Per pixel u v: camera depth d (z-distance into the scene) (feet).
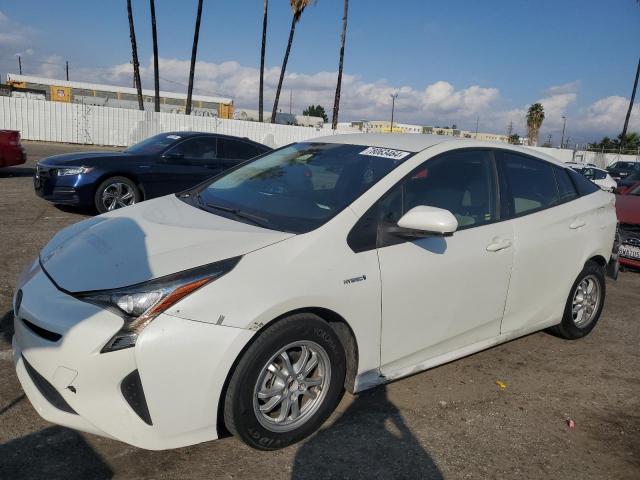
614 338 16.10
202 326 8.25
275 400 9.21
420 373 12.83
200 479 8.61
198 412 8.39
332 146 13.00
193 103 148.66
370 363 10.32
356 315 9.80
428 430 10.47
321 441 9.85
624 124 132.67
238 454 9.32
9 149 41.16
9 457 8.80
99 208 27.30
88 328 8.09
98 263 9.14
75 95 136.87
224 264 8.75
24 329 8.90
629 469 9.77
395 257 10.34
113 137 83.71
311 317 9.27
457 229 11.66
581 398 12.28
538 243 13.11
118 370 8.05
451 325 11.56
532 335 15.90
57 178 26.58
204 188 13.20
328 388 9.78
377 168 11.30
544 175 14.32
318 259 9.43
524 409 11.59
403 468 9.29
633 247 22.50
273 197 11.44
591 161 123.34
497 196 12.73
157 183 28.60
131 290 8.29
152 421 8.20
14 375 11.25
